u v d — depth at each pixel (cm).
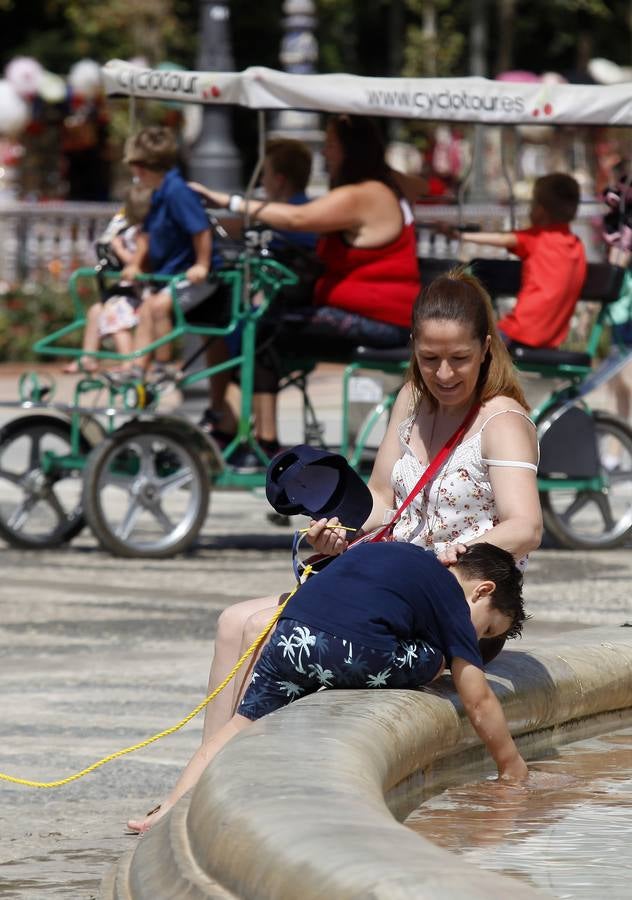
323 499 1370
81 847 1246
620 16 13875
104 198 9244
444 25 12838
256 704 1259
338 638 1223
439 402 1386
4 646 2141
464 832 1041
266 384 3038
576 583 2706
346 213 2944
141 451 2970
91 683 1903
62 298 6975
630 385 4066
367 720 1107
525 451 1364
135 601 2512
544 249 3073
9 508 3534
